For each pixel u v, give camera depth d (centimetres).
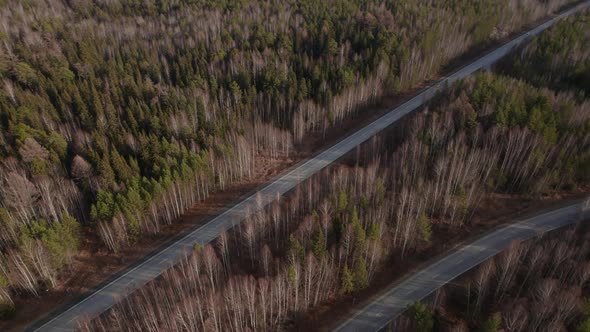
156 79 10531
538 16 15012
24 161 7044
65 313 5400
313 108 9175
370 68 10588
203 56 11181
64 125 8269
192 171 7112
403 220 6319
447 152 7188
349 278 5275
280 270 5628
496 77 9469
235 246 6319
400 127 9056
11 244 5919
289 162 8438
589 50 10781
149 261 6159
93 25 13388
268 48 11375
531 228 6425
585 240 5503
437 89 9606
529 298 4978
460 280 5619
